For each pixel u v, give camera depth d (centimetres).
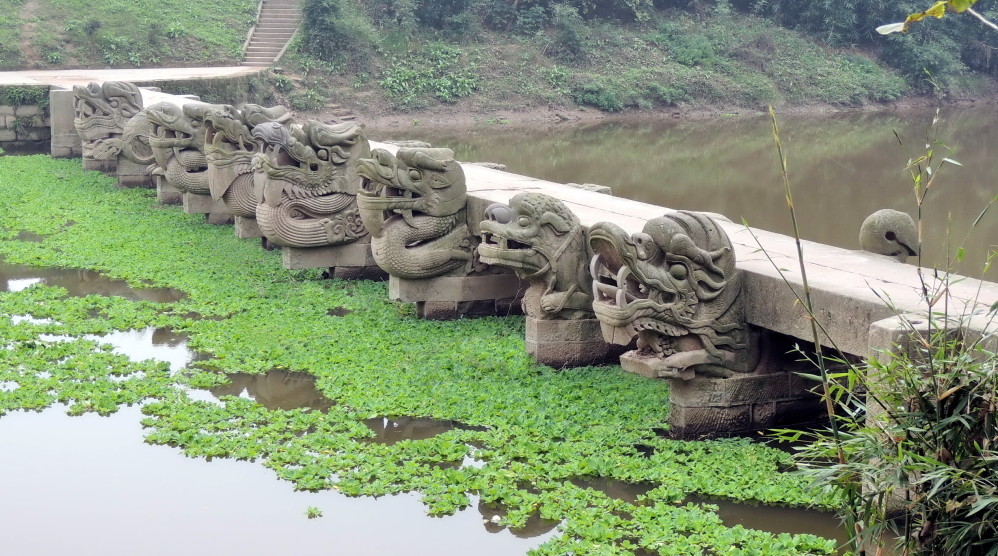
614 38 4122
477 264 1191
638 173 2483
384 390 984
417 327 1167
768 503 758
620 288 827
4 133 2416
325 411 953
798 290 821
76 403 948
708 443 859
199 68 3381
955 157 2683
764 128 3469
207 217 1675
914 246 967
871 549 675
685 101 3947
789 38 4356
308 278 1378
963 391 553
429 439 866
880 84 4162
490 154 2806
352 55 3659
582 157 2764
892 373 585
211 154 1430
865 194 2164
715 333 859
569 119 3728
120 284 1368
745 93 4006
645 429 889
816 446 594
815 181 2352
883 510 613
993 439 545
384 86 3619
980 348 608
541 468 809
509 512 738
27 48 3297
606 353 1052
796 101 4053
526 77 3838
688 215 857
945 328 601
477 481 786
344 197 1312
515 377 1009
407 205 1141
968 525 536
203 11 3791
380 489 781
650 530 702
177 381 1009
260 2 3956
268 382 1023
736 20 4441
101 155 1931
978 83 4375
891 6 4397
